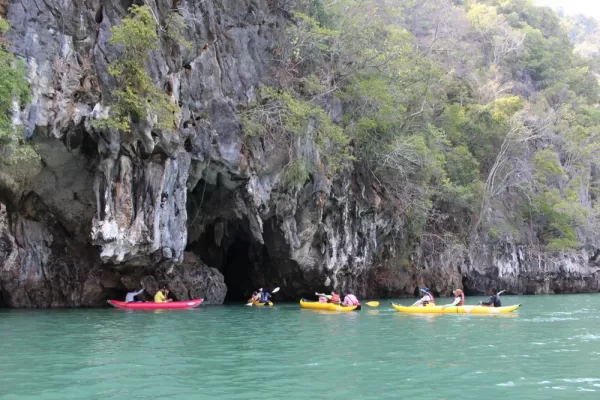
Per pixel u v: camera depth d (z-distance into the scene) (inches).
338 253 1036.5
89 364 366.6
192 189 849.5
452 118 1453.0
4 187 746.2
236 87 841.5
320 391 302.2
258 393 295.7
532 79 2336.4
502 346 476.1
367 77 1065.5
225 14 843.4
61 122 658.2
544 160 1701.5
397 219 1172.5
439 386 319.3
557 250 1689.2
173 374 339.6
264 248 1049.5
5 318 655.8
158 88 701.3
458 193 1312.7
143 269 840.3
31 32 631.2
